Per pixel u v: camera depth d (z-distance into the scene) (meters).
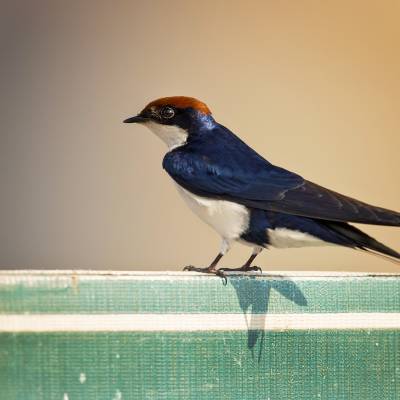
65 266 11.12
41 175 11.40
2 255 11.12
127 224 11.22
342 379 6.55
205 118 8.35
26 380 6.15
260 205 7.65
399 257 7.27
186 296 6.38
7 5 11.82
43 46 11.83
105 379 6.22
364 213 7.04
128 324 6.27
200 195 7.87
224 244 7.88
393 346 6.63
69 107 11.66
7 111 11.52
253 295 6.48
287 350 6.50
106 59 11.88
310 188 7.61
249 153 8.09
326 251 11.41
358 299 6.62
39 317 6.19
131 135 11.55
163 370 6.29
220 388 6.37
